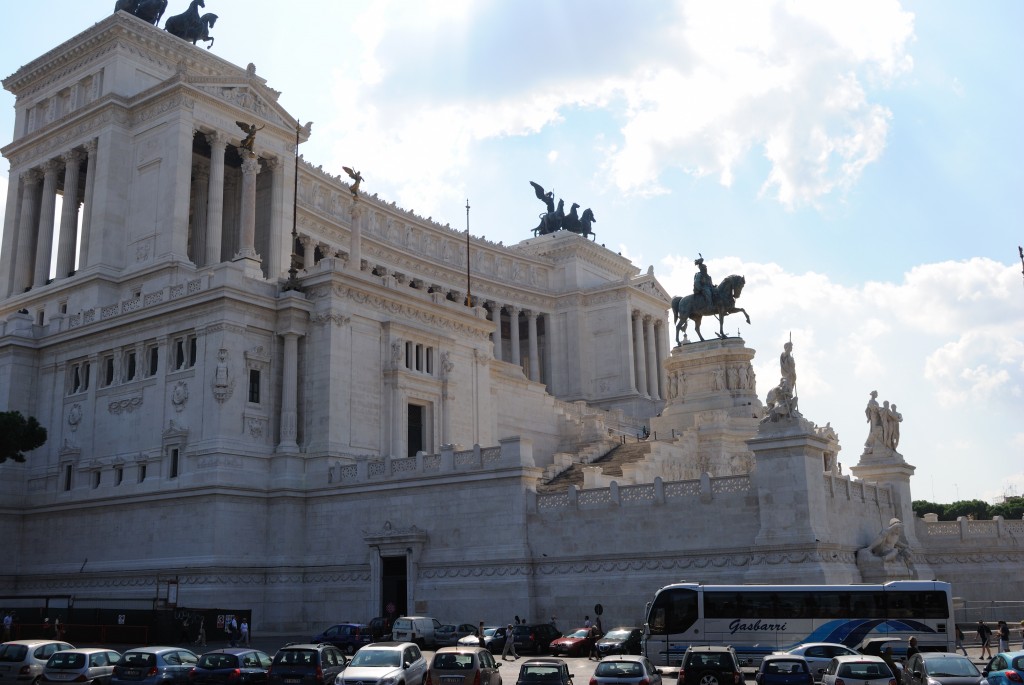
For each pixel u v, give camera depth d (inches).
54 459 3085.6
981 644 2105.1
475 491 2432.3
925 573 2310.5
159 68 3826.3
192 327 2827.3
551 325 5689.0
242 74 3841.0
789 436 2053.4
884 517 2406.5
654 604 1763.0
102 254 3503.9
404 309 3149.6
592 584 2231.8
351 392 2901.1
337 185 4571.9
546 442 3848.4
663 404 5457.7
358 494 2637.8
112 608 2431.1
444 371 3228.3
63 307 3592.5
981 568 2472.9
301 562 2694.4
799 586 1720.0
